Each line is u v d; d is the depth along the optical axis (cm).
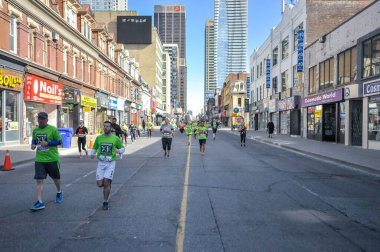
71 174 1221
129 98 6138
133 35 9894
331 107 2920
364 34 2208
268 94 5175
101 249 500
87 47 3697
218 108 14462
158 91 10988
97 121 4278
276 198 837
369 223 639
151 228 596
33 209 713
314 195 877
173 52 18788
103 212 703
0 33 2058
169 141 1769
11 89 2191
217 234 566
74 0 3225
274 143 2803
